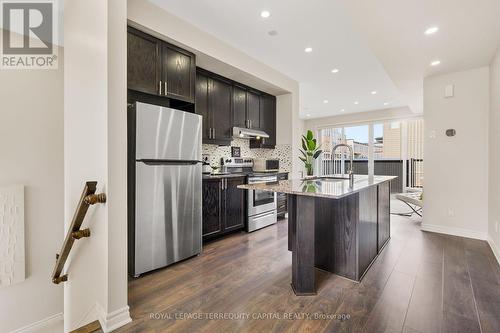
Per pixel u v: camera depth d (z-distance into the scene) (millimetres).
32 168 2480
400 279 2246
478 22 2295
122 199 1702
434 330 1568
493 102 3057
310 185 2281
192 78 2967
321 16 2629
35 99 2498
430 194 3764
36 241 2498
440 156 3674
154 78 2590
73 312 2170
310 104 6539
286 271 2441
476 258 2715
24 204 2422
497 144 2854
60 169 2652
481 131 3363
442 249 2998
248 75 3701
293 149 4691
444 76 3633
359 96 5727
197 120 2805
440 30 2443
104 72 1633
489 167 3254
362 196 2336
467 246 3090
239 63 3451
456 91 3537
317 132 8453
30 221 2461
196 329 1616
